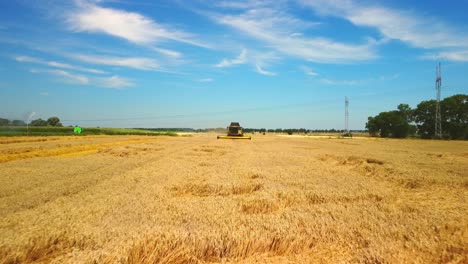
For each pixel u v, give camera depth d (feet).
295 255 25.95
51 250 24.76
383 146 200.75
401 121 431.02
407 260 24.34
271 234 27.68
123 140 213.25
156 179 57.62
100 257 22.08
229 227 29.35
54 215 32.30
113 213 34.14
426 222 32.55
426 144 238.27
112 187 50.21
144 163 83.51
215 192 49.16
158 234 26.04
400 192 51.96
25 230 27.09
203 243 25.46
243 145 174.50
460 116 383.24
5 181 55.62
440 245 26.78
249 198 42.11
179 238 25.63
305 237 27.63
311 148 164.55
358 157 105.29
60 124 480.23
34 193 46.16
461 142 282.56
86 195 44.11
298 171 70.59
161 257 24.25
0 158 90.94
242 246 26.00
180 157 100.73
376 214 35.58
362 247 26.63
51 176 61.21
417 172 69.92
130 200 40.55
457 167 84.17
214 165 79.77
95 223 29.76
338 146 190.19
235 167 74.84
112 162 84.79
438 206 41.16
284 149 150.92
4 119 321.73
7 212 36.06
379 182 60.90
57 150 120.26
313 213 35.37
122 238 25.07
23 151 115.55
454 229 31.40
